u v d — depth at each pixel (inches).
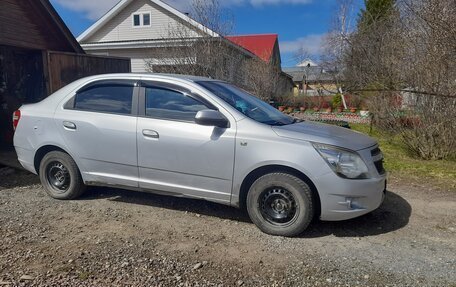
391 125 354.0
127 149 171.0
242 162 152.5
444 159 305.6
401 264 129.3
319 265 128.2
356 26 815.7
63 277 117.4
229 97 171.2
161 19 812.6
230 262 129.4
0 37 304.7
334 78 924.0
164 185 167.5
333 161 143.6
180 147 160.7
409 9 298.7
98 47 732.0
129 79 177.9
